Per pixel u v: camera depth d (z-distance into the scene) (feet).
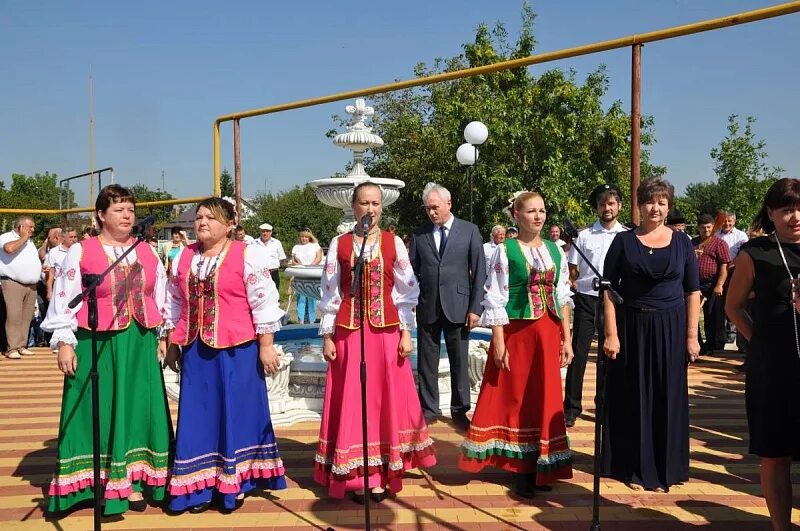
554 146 53.52
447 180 67.00
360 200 12.34
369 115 25.46
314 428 17.26
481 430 12.61
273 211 112.16
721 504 12.14
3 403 20.89
